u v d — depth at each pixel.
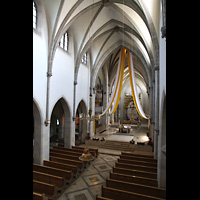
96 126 24.89
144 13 9.10
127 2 10.47
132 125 32.50
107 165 12.13
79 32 15.08
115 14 14.02
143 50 16.50
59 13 10.79
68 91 14.49
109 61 25.75
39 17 10.62
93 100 20.64
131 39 16.34
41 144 10.91
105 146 17.61
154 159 11.06
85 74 18.48
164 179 7.58
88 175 10.20
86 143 18.81
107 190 6.77
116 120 38.56
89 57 19.41
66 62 14.09
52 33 11.39
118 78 15.28
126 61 26.78
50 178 7.94
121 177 8.27
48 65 11.45
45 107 11.29
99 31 15.70
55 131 22.80
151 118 16.48
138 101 14.86
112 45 19.86
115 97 15.80
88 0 11.67
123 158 11.86
